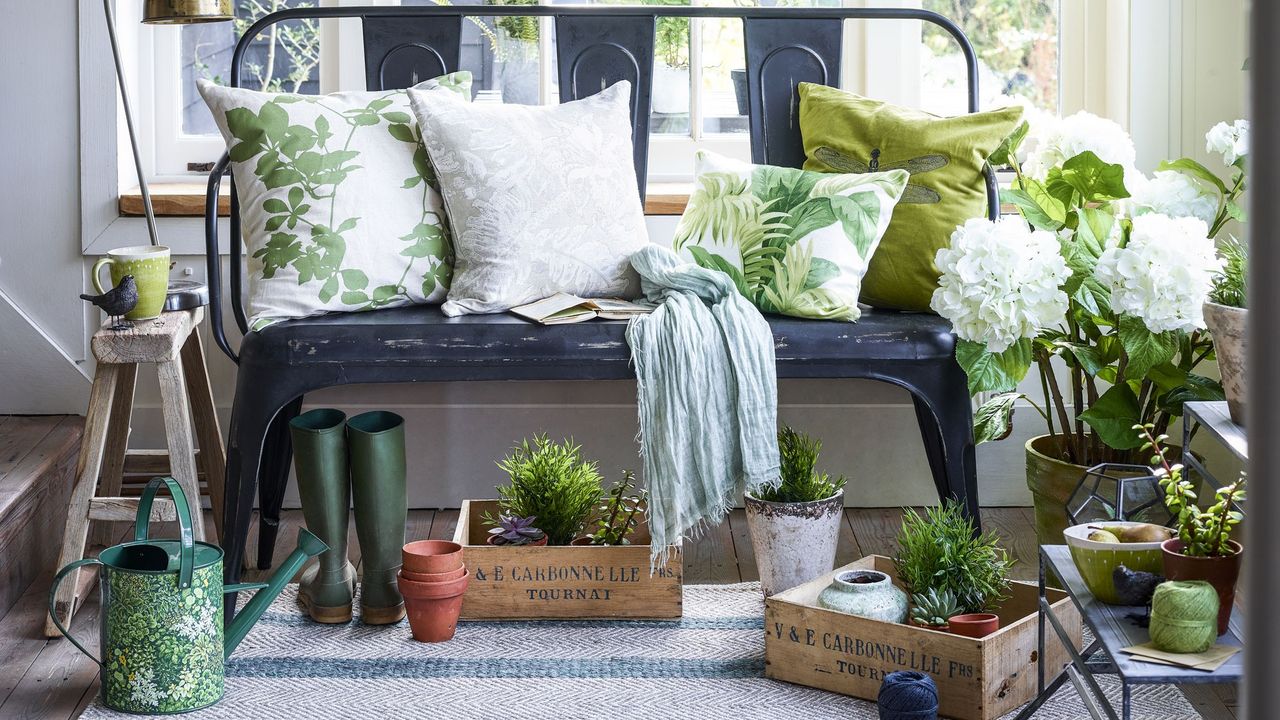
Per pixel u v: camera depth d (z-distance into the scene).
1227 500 1.60
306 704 2.06
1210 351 2.56
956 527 2.20
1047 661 2.11
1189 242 2.30
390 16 2.89
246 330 2.71
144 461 3.01
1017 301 2.34
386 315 2.47
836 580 2.16
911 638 2.00
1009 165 3.06
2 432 2.97
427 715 2.02
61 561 2.35
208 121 3.32
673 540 2.35
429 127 2.55
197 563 2.03
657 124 3.36
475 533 2.61
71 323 3.12
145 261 2.44
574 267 2.57
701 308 2.39
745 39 2.90
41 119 3.05
